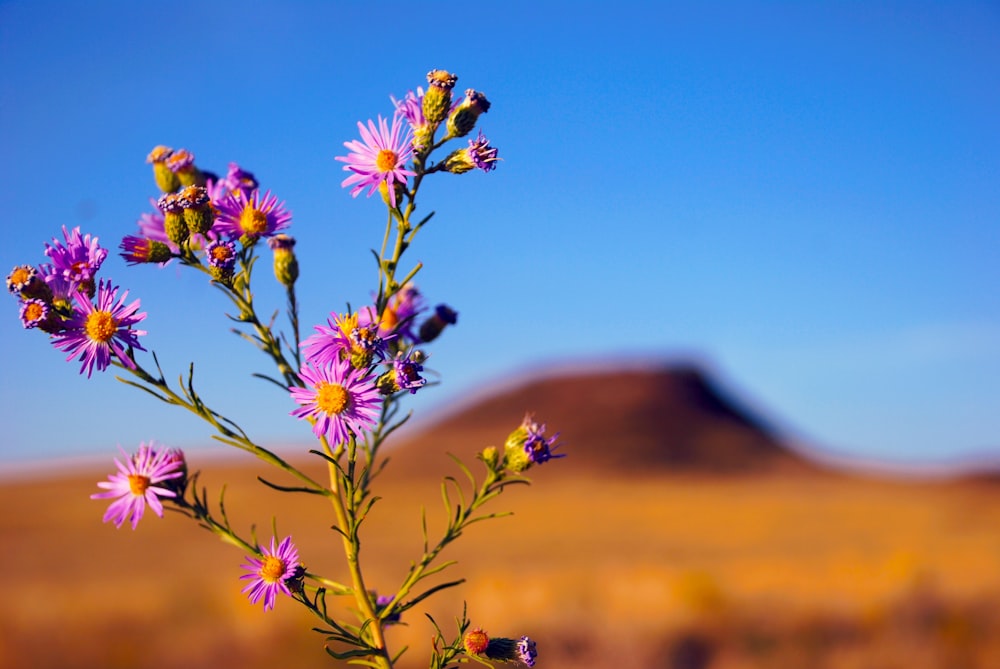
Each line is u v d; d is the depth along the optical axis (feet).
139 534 188.65
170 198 8.62
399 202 8.68
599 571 81.51
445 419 457.68
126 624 50.67
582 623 45.75
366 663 8.41
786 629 45.80
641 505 272.72
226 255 8.52
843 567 64.85
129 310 8.26
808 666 40.60
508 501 288.92
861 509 248.73
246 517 213.66
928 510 241.76
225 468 319.06
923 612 46.21
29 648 46.16
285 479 291.17
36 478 366.63
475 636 9.02
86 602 60.75
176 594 63.31
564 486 351.46
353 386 7.95
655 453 418.51
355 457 8.17
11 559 140.15
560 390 478.59
